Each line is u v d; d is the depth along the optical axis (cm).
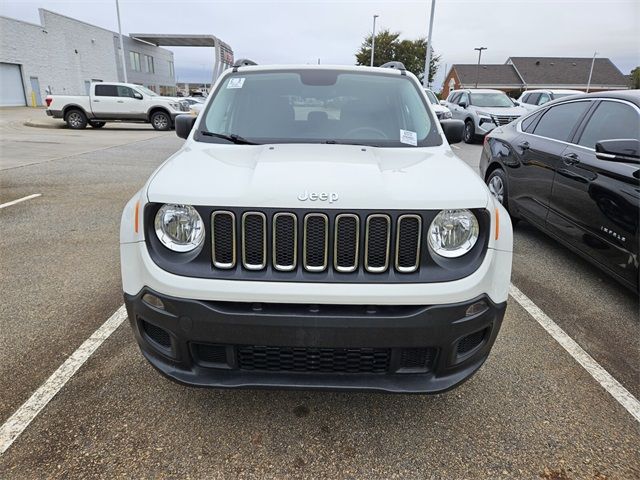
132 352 282
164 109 1867
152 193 198
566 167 418
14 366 266
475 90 1590
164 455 207
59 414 229
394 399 248
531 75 5666
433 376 203
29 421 224
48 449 208
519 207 510
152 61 5178
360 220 188
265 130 286
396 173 216
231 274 191
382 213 189
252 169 216
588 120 420
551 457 211
